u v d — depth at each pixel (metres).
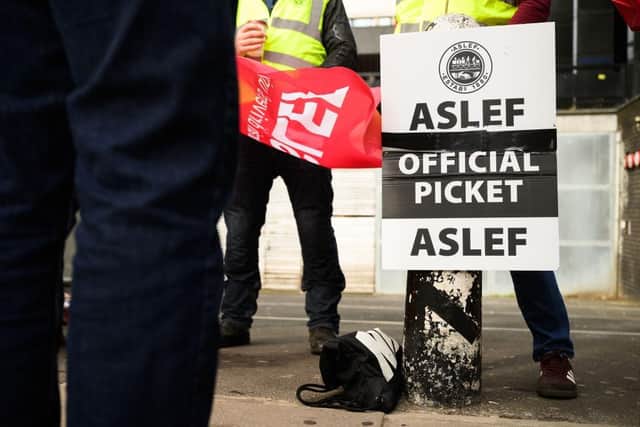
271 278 10.40
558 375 1.94
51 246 0.71
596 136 9.98
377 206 10.26
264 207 2.79
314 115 1.95
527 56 1.75
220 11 0.63
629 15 2.00
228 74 0.64
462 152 1.79
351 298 9.20
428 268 1.79
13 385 0.67
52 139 0.69
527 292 1.97
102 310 0.57
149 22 0.59
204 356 0.61
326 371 1.82
